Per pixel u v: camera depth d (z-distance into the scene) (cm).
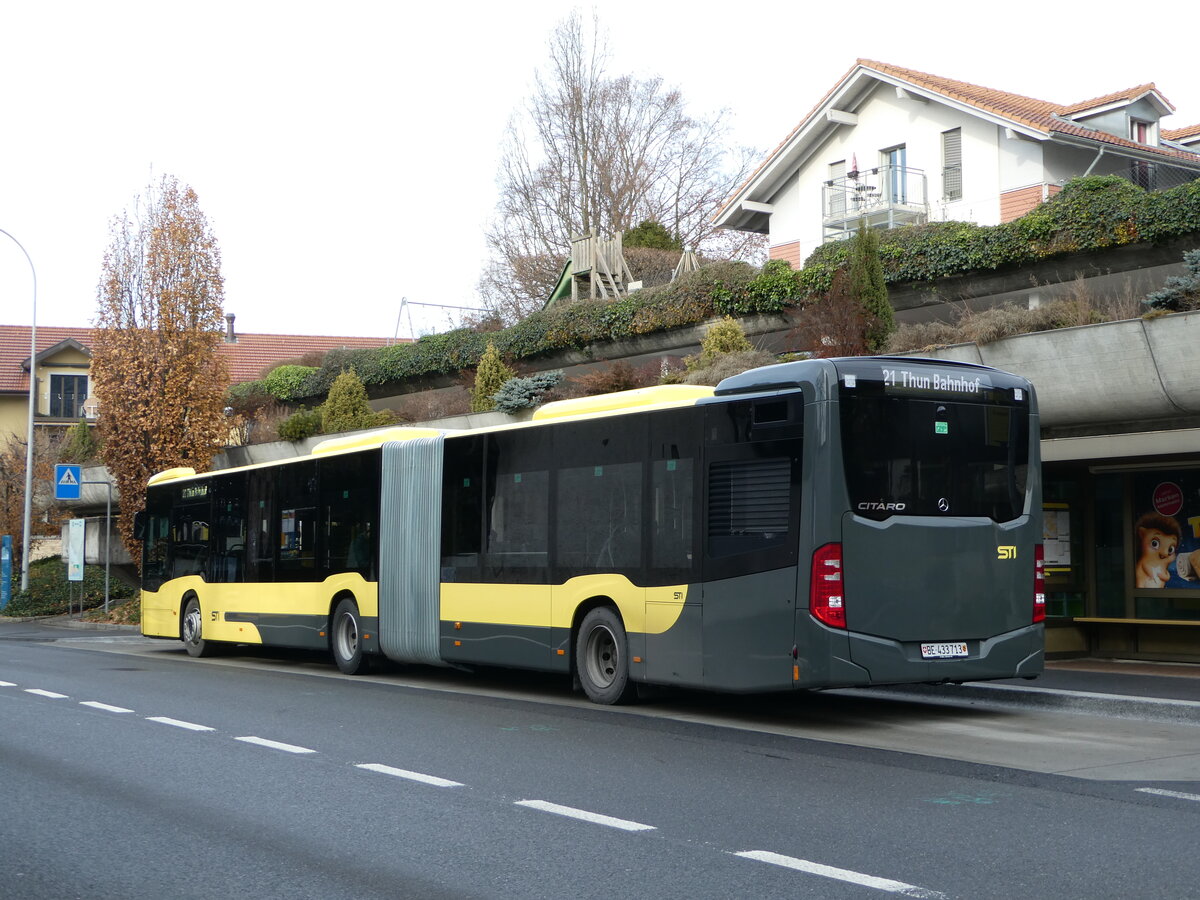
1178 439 1505
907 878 580
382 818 732
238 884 589
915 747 1000
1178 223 2133
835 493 1054
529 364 3409
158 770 907
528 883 582
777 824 704
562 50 4862
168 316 3197
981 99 3123
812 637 1048
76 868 623
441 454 1553
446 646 1510
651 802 772
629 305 3070
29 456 3706
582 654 1309
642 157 4856
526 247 4891
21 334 6359
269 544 1916
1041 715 1194
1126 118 3216
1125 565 1661
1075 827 690
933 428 1103
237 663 1977
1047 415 1631
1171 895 549
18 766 930
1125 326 1509
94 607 3706
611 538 1268
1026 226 2350
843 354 2094
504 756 959
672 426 1206
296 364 4541
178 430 3225
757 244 4984
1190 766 896
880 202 3247
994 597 1116
